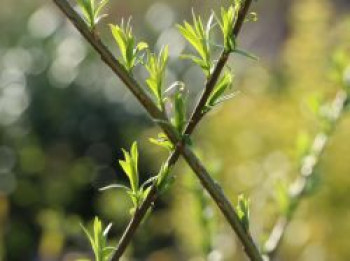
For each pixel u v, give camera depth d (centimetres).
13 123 1070
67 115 1083
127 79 167
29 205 1019
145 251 848
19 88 1093
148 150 912
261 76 898
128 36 169
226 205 178
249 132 800
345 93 287
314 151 284
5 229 952
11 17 1159
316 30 798
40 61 1112
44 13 1157
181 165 654
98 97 1092
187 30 166
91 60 1118
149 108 168
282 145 775
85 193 1047
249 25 1435
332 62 287
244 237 182
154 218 857
